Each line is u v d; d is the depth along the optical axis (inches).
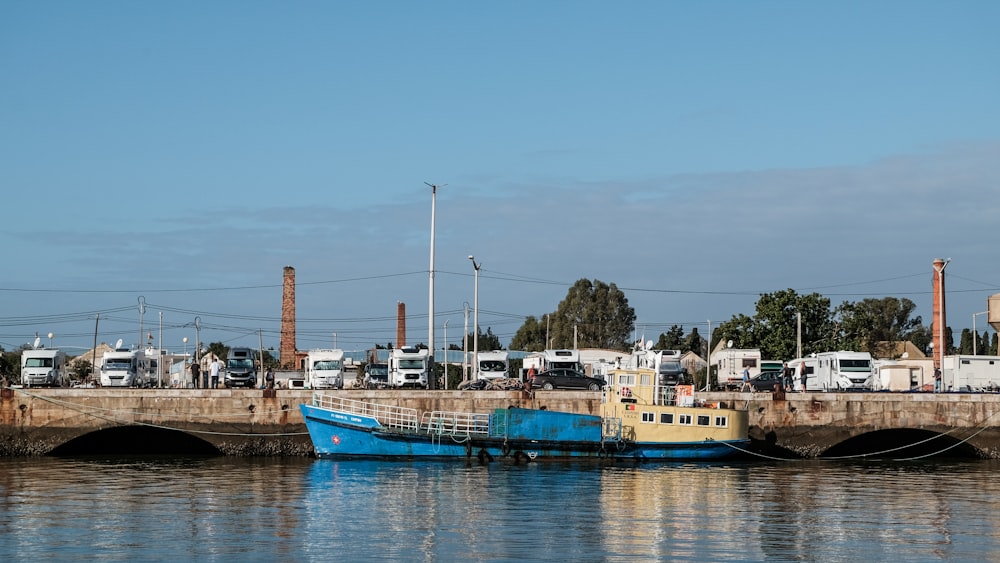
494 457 3171.8
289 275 5634.8
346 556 1838.1
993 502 2466.8
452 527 2095.2
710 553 1889.8
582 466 3107.8
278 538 1979.6
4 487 2596.0
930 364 4598.9
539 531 2062.0
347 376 4923.7
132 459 3277.6
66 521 2134.6
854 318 6092.5
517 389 3432.6
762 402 3481.8
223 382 4244.6
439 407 3371.1
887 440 3708.2
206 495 2475.4
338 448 3218.5
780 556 1875.0
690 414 3262.8
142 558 1818.4
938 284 4569.4
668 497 2500.0
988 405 3457.2
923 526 2159.2
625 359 4916.3
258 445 3344.0
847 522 2196.1
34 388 3373.5
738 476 2915.8
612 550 1900.8
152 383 4547.2
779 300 6018.7
